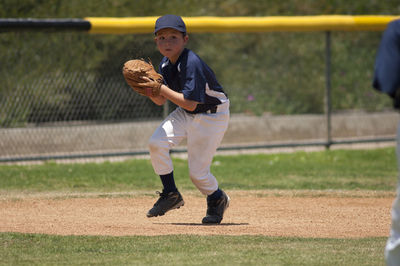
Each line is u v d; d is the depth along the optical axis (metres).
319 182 28.48
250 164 33.91
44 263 13.36
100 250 14.69
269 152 38.50
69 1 43.31
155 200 23.50
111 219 19.55
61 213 20.70
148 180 28.98
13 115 33.94
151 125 36.12
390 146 40.75
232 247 14.84
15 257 14.01
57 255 14.20
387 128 42.56
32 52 34.56
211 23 33.19
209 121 17.44
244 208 21.77
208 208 18.69
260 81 45.75
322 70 45.75
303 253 14.13
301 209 21.58
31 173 30.33
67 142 34.44
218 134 17.64
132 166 32.75
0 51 34.12
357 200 23.59
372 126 42.31
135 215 20.39
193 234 16.64
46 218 19.69
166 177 17.78
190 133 17.55
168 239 15.88
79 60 35.00
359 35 45.34
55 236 16.36
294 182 28.45
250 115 44.75
